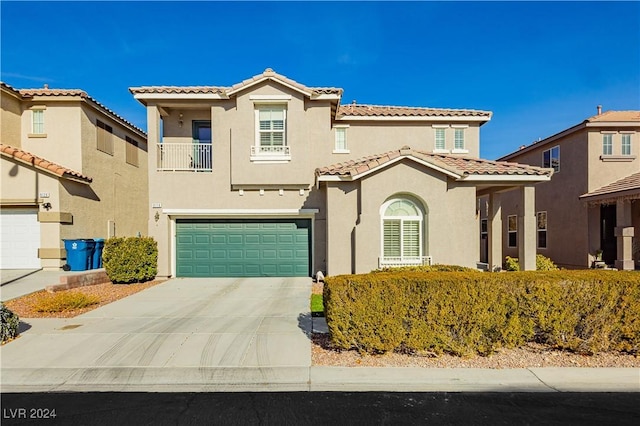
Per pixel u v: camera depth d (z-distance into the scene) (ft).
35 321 26.55
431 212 39.06
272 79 44.83
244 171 45.47
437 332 19.74
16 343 21.91
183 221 46.93
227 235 46.93
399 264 38.96
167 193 45.93
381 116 52.21
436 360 19.45
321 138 47.19
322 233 46.21
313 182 46.29
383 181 39.01
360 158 51.01
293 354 20.27
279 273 46.80
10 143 50.55
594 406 15.23
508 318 20.07
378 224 38.93
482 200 77.30
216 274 46.68
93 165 55.26
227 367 18.70
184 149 48.47
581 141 57.41
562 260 61.16
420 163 38.86
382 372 18.13
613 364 19.03
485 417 14.38
